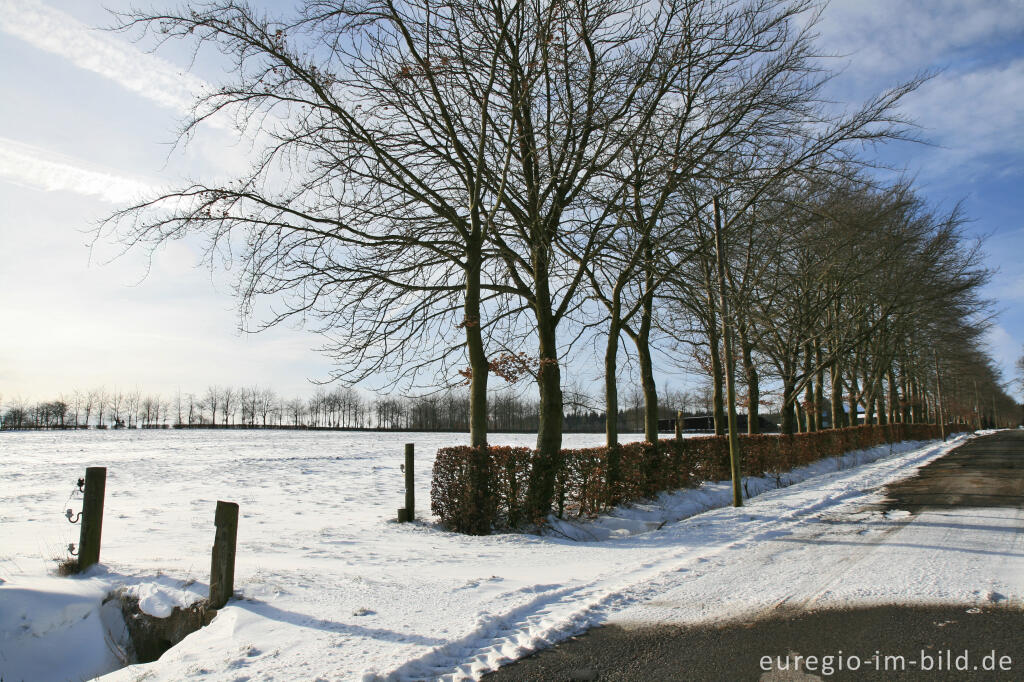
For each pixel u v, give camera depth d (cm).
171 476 2139
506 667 424
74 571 696
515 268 1263
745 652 446
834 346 2461
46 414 11519
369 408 10862
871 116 1142
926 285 2423
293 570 664
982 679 394
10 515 1182
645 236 1185
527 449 1045
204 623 553
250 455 3431
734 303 1320
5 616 577
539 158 1164
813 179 1190
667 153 1117
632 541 895
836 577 636
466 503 975
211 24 939
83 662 568
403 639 467
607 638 478
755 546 798
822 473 2069
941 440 4556
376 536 934
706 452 1563
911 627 488
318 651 447
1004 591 570
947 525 908
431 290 1195
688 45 1102
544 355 1155
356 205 1092
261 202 1010
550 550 823
